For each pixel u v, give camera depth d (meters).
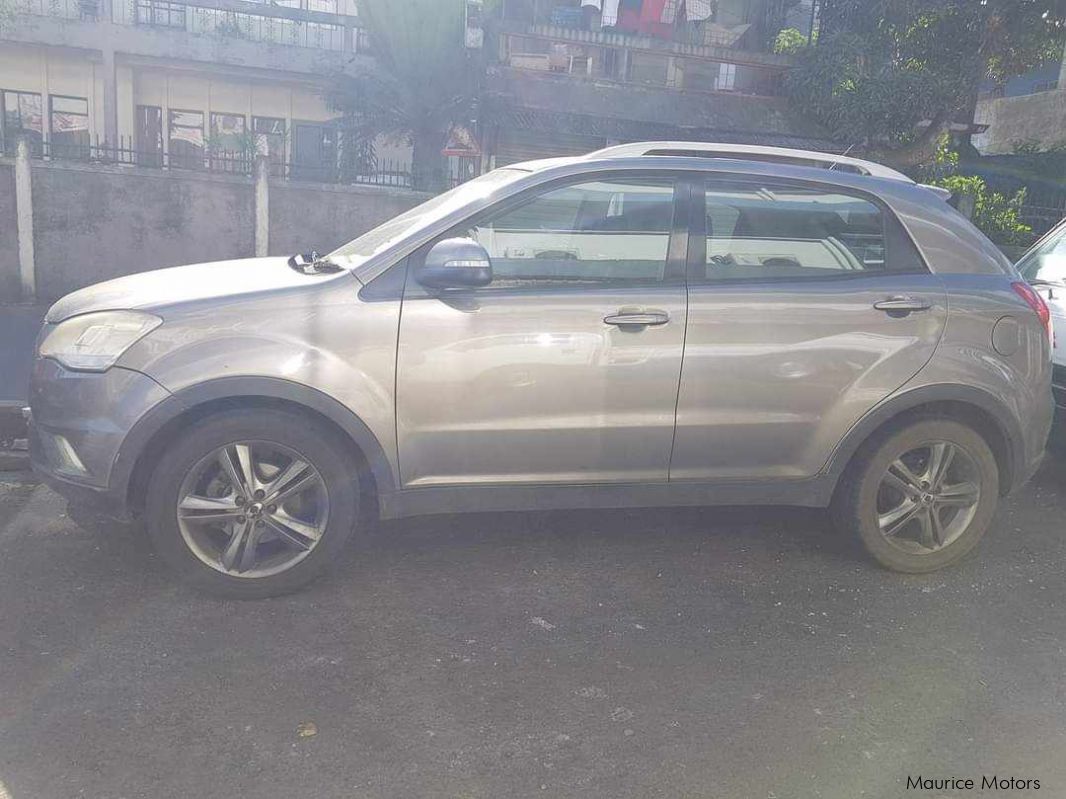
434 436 3.73
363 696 3.07
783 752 2.84
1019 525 4.95
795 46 16.47
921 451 4.21
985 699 3.17
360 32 20.28
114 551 4.15
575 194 3.89
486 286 3.68
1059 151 18.02
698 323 3.85
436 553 4.30
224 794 2.55
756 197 4.02
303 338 3.58
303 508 3.82
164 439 3.64
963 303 4.08
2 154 11.37
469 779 2.66
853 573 4.22
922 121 15.70
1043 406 4.25
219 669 3.20
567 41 14.71
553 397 3.78
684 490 4.00
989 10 14.70
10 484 4.98
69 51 19.09
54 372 3.63
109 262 11.93
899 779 2.71
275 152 21.09
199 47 18.77
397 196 12.71
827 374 3.96
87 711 2.92
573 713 3.01
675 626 3.65
